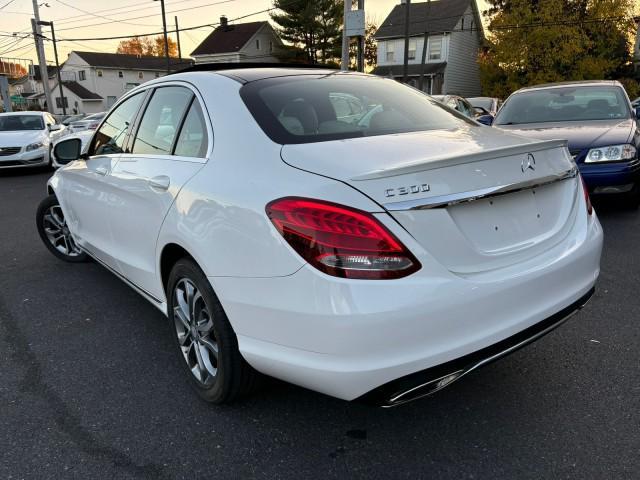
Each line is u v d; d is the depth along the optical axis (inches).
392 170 71.7
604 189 212.7
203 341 99.9
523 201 86.4
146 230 110.1
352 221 70.1
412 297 70.6
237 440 92.2
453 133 97.7
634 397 100.0
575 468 82.3
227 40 1875.0
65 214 173.5
